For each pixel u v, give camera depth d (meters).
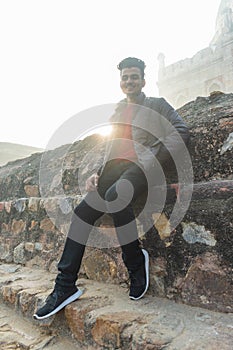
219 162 1.67
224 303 1.32
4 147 16.50
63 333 1.58
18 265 2.72
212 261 1.39
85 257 2.01
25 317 1.83
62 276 1.58
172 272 1.53
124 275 1.77
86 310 1.47
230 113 1.76
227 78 29.94
